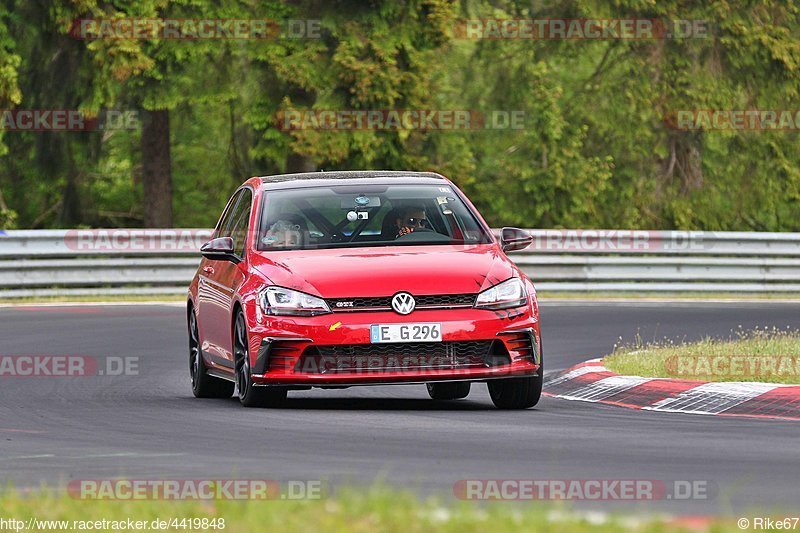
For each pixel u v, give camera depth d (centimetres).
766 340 5259
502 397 3850
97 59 10050
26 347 5872
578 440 3127
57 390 4534
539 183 12888
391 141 10900
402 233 4000
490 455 2897
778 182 13188
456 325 3638
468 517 1989
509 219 13088
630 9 12456
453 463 2788
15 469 2806
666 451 2950
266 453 2958
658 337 6244
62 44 10362
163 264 8625
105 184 13900
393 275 3694
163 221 11594
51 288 8444
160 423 3556
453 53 13175
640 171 13225
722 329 6638
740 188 13262
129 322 6962
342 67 10506
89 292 8456
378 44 10556
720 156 13238
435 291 3669
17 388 4588
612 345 5944
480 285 3706
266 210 4097
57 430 3469
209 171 13950
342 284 3681
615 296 9038
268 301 3712
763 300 8656
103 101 10238
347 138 10612
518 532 1883
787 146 13200
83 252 8519
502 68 13262
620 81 12962
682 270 9188
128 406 4031
